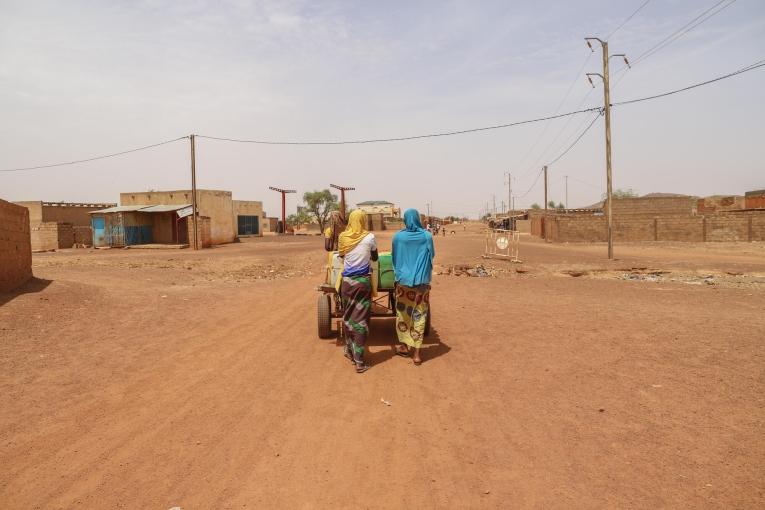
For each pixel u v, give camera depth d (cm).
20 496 340
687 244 3966
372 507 320
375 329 862
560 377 561
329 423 456
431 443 411
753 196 5519
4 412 484
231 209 4834
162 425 455
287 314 1006
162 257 2805
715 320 846
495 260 2362
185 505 326
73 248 3984
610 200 2464
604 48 2433
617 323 834
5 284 1098
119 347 727
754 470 347
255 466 377
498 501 323
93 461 388
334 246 779
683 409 456
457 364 629
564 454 383
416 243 629
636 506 312
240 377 594
